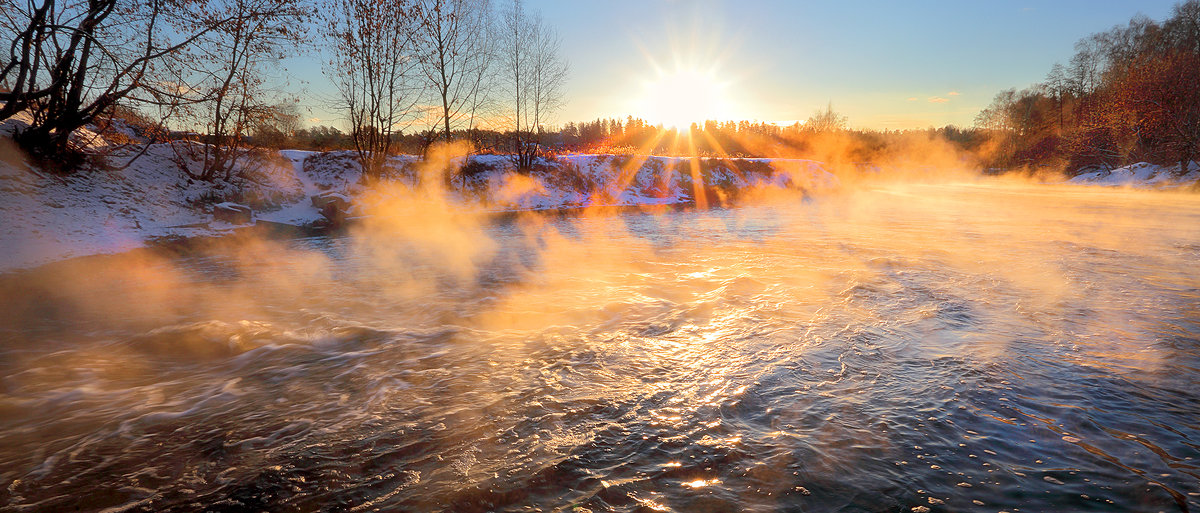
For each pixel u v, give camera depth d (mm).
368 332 4840
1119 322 4773
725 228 13164
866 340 4379
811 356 4023
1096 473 2395
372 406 3279
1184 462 2471
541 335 4688
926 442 2699
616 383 3590
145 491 2424
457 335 4734
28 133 11250
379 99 17531
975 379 3504
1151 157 34375
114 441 2908
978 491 2277
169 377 3893
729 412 3105
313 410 3250
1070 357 3898
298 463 2627
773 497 2264
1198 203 19562
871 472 2436
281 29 13898
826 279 6809
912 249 9219
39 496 2395
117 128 15547
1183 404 3092
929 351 4086
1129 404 3107
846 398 3260
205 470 2592
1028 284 6355
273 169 17656
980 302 5539
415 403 3311
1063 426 2846
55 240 8891
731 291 6273
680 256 8953
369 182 17953
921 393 3303
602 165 24125
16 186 9977
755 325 4875
